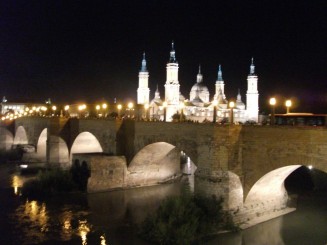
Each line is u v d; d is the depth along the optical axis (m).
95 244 50.94
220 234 51.53
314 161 46.09
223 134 53.56
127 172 78.44
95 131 86.62
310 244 48.75
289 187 72.56
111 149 80.31
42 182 76.44
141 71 174.88
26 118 123.25
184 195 55.16
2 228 56.91
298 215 58.75
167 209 53.16
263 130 51.44
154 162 80.56
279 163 49.75
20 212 64.06
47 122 105.88
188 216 51.19
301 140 47.34
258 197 56.41
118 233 54.69
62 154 97.12
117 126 78.44
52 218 61.12
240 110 161.75
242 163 54.06
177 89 158.00
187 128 61.34
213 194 53.34
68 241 52.06
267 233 52.19
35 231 55.75
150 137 70.44
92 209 65.50
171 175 86.06
